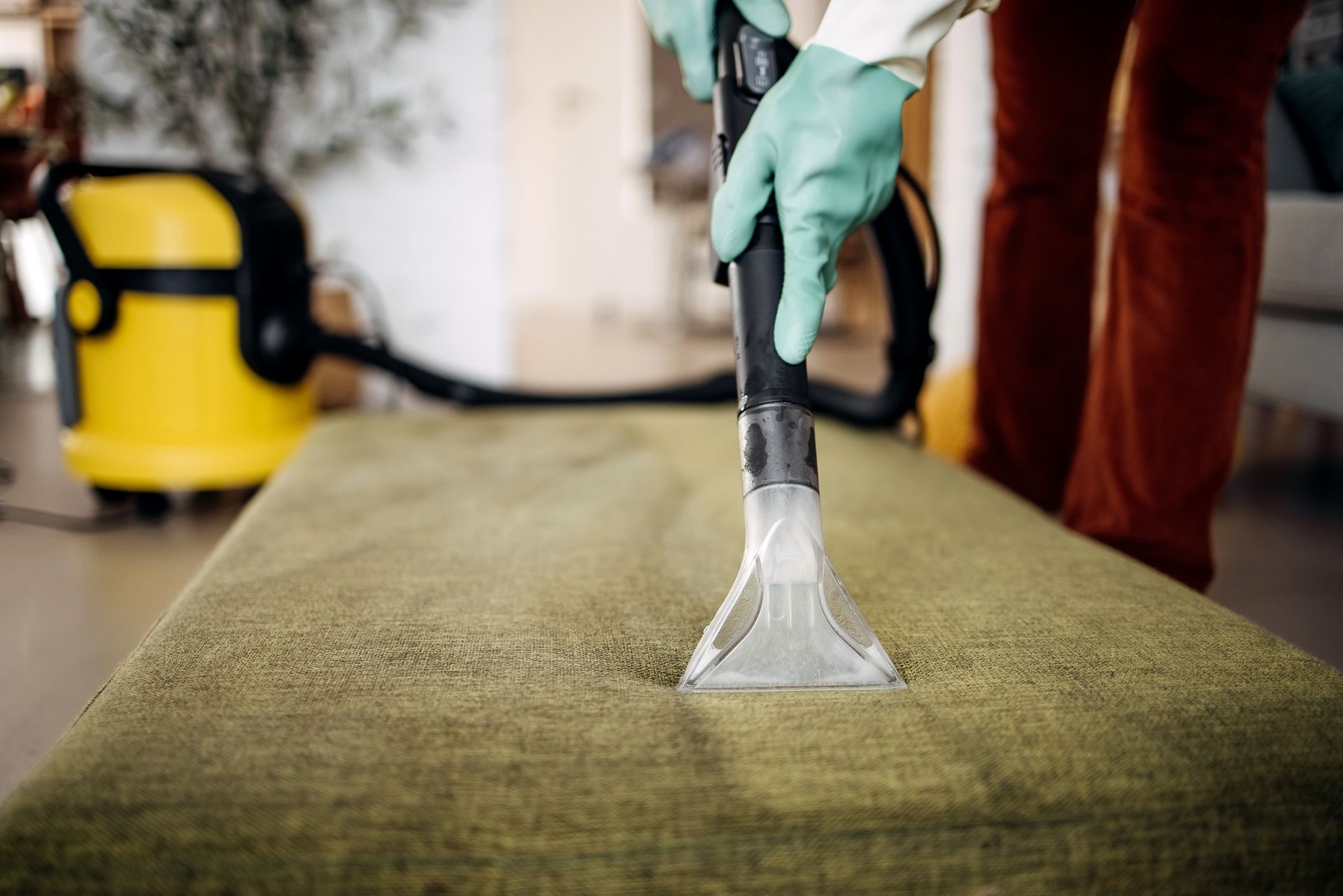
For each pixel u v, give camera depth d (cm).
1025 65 117
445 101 214
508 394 162
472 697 59
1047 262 124
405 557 87
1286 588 115
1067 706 57
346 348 151
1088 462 105
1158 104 91
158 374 138
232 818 46
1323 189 170
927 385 176
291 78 206
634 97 586
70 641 100
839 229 66
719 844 44
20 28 383
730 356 356
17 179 353
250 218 139
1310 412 138
